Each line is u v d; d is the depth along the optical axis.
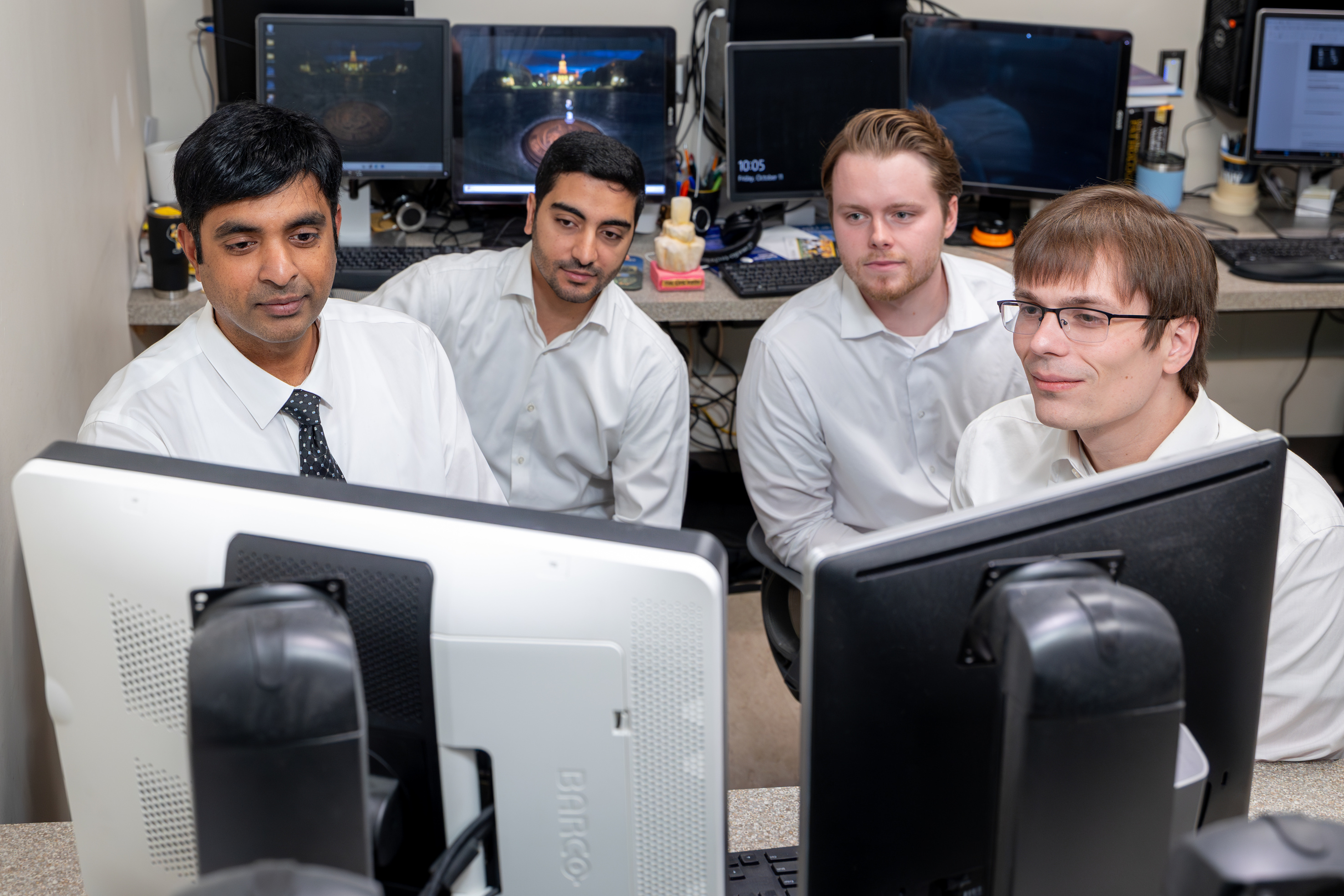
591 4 3.27
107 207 2.40
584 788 0.85
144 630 0.85
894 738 0.85
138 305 2.57
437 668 0.82
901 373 2.05
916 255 1.89
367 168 2.98
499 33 3.00
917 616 0.82
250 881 0.61
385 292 2.12
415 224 3.08
